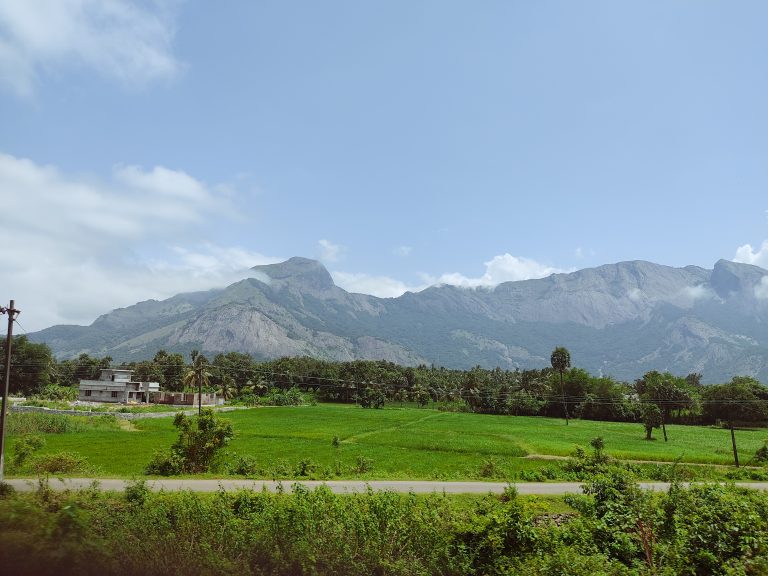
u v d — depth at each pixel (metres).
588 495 22.70
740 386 127.06
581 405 142.75
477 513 20.14
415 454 63.91
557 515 27.75
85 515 16.19
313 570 16.95
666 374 142.12
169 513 19.19
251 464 44.03
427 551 18.17
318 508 19.09
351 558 17.50
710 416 128.50
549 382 168.50
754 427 120.81
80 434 74.88
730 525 17.31
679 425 127.38
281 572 17.25
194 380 130.75
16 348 149.00
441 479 41.53
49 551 14.38
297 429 93.00
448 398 195.62
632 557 18.45
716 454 66.25
